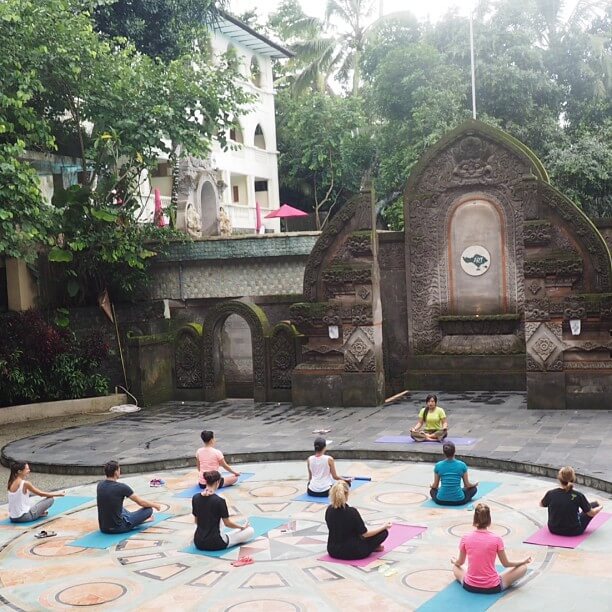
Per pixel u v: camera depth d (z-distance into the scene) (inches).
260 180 1625.2
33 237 781.3
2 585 364.8
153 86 881.5
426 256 831.7
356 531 370.9
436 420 596.1
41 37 791.7
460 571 332.2
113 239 856.9
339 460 581.9
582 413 672.4
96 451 630.5
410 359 839.1
